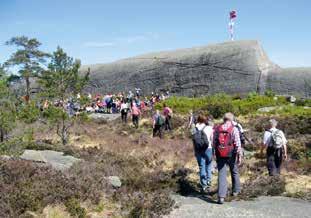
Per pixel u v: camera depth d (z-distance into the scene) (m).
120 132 28.28
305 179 13.77
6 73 12.42
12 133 12.28
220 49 67.81
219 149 11.03
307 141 20.69
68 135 23.20
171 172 14.20
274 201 11.28
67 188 10.09
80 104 22.91
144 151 18.95
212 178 14.07
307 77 59.44
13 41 67.31
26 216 8.48
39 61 68.44
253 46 65.88
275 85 61.47
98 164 14.44
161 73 71.25
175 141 22.78
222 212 10.05
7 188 9.40
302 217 9.75
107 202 10.21
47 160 15.55
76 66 22.66
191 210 10.16
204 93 67.31
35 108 13.34
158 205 9.95
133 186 12.27
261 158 16.88
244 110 37.62
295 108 37.69
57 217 8.76
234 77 65.25
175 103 42.66
